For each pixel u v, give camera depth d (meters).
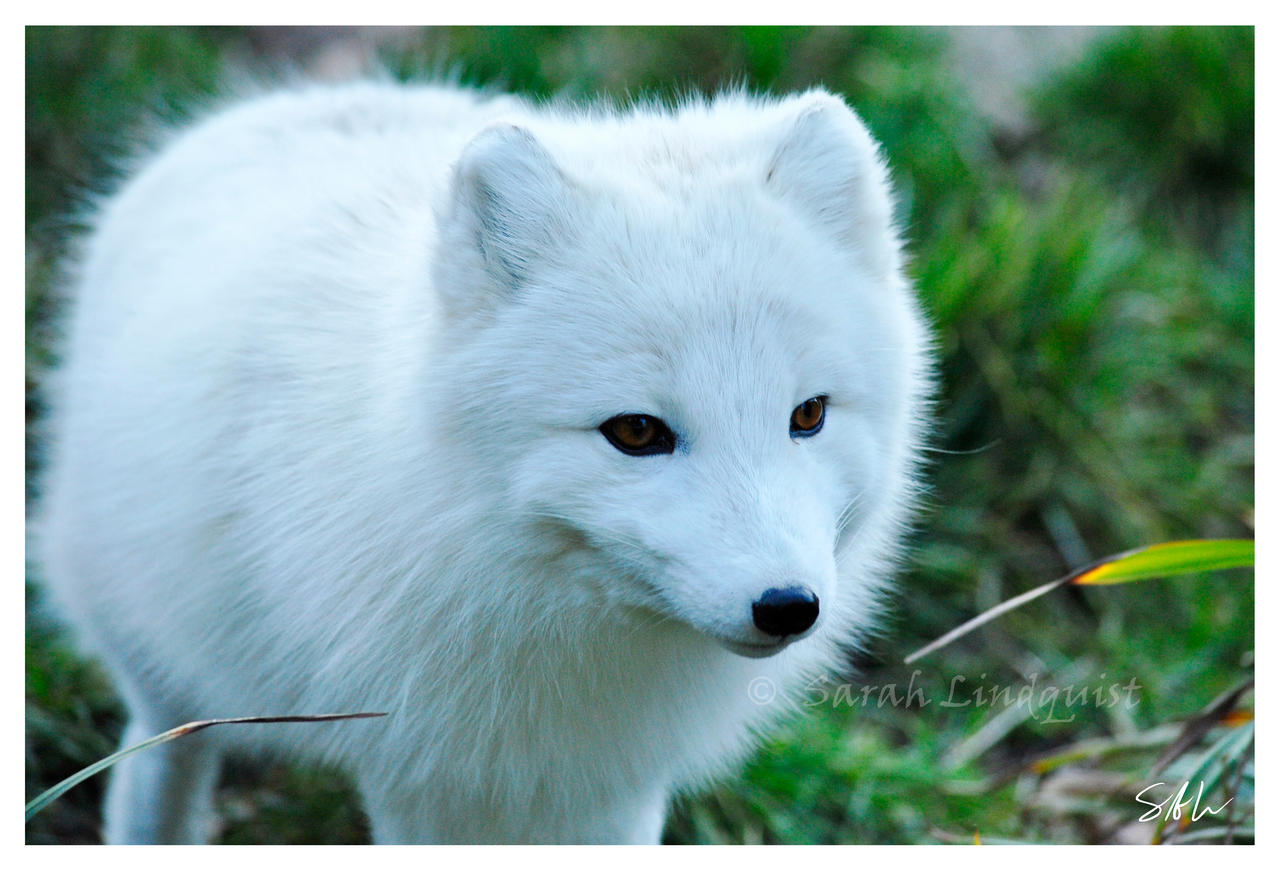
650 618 5.66
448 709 6.04
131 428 7.00
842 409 5.56
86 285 8.20
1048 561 11.20
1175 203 14.85
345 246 6.52
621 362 5.17
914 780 9.04
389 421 5.75
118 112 12.77
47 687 9.08
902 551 7.50
